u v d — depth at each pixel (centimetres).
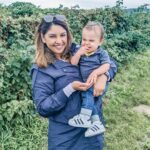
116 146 576
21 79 652
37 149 544
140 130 645
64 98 303
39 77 311
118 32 1352
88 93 315
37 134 575
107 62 327
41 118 623
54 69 313
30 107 617
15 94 645
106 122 663
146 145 586
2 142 539
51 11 1178
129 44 1212
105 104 748
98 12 1230
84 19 1161
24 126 594
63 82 313
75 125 317
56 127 323
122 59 1060
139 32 1350
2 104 594
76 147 327
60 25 309
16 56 660
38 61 310
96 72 317
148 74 1032
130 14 1529
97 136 333
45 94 307
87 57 326
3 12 1239
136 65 1100
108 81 328
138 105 781
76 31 1078
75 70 320
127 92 830
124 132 624
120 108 736
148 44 1427
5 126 568
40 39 313
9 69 646
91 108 314
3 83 630
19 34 840
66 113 316
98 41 332
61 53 321
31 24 900
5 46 807
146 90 885
